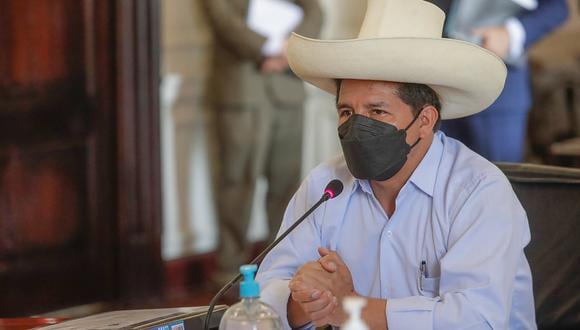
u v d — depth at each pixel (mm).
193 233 12461
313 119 13852
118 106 10734
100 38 10570
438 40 4656
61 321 5223
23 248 10172
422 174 4965
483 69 4816
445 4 9805
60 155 10383
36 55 10070
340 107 4969
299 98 12125
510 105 9953
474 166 4949
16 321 5285
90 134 10617
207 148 12523
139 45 10797
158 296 11266
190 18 12125
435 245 4887
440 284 4715
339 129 4926
